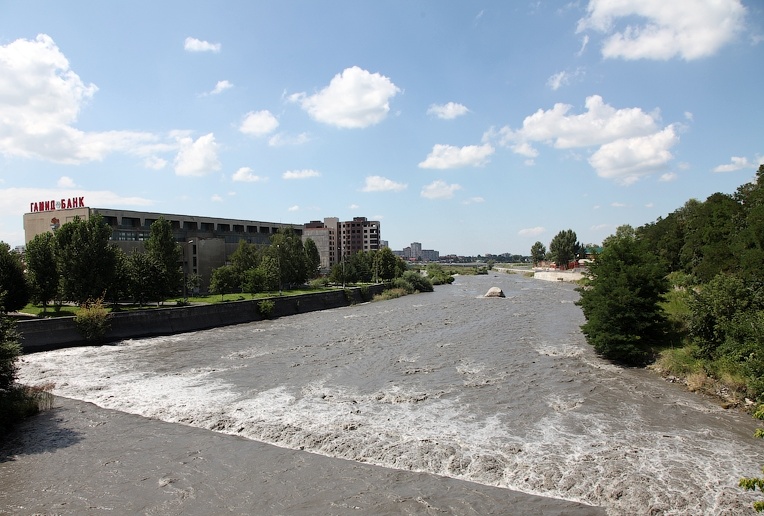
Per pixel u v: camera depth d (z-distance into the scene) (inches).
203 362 1480.1
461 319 2437.3
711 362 1168.8
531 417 922.1
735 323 1150.3
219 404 1027.9
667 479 657.6
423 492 641.0
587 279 1776.6
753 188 2822.3
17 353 995.3
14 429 901.8
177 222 4227.4
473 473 689.0
